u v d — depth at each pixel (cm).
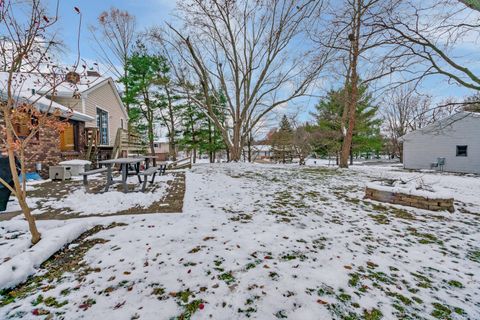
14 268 196
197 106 1584
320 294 179
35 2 233
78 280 194
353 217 380
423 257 246
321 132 1980
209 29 1262
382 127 2575
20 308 162
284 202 457
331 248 259
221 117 1792
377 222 358
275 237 282
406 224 353
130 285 186
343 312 161
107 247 251
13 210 374
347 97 1130
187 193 504
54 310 159
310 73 1036
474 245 280
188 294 175
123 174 482
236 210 392
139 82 1505
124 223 324
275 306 164
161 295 174
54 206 394
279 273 205
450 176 1023
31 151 677
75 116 870
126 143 1165
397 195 464
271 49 1243
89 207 388
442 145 1405
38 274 204
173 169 1035
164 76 1439
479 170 1241
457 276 211
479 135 1249
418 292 186
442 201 421
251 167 1106
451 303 174
